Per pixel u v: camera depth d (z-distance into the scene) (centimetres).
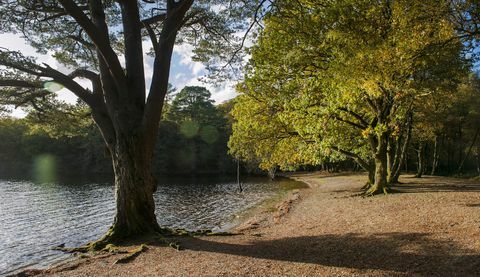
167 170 8356
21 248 1719
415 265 751
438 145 5488
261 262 891
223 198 3597
